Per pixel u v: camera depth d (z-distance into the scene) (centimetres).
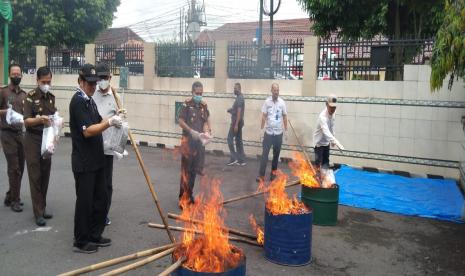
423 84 893
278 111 815
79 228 460
